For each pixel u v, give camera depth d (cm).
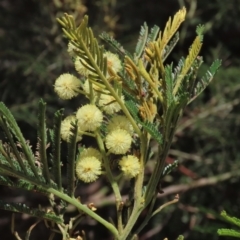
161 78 26
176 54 97
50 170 27
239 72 92
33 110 93
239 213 64
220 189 91
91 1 89
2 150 26
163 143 26
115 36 89
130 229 26
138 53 29
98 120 26
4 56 96
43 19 95
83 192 96
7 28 98
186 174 86
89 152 27
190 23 100
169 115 25
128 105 26
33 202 99
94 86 26
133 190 27
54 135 25
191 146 94
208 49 102
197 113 90
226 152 93
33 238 98
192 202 92
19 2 98
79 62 26
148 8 100
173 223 94
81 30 24
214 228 44
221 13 97
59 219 27
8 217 100
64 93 26
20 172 26
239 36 101
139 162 27
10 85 96
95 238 100
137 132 26
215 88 92
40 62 93
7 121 26
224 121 92
